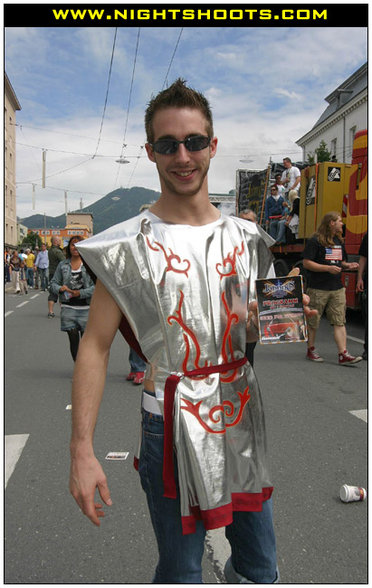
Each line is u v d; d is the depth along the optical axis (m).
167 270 1.44
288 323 1.60
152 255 1.44
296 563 2.34
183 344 1.43
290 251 11.09
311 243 6.01
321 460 3.44
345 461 3.42
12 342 8.29
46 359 6.96
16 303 14.81
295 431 3.97
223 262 1.52
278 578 1.60
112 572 2.31
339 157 33.00
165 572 1.47
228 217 1.63
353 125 30.95
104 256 1.40
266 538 1.55
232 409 1.49
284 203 11.46
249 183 14.43
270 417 4.29
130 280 1.41
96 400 1.42
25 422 4.33
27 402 4.92
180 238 1.49
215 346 1.47
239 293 1.54
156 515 1.46
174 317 1.42
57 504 2.94
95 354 1.44
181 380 1.42
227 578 1.68
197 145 1.48
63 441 3.89
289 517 2.73
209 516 1.39
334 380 5.45
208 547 2.52
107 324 1.45
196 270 1.47
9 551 2.48
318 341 7.62
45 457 3.60
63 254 11.26
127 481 3.21
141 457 1.50
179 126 1.47
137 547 2.52
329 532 2.59
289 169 11.58
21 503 2.95
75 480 1.35
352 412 4.40
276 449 3.63
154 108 1.51
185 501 1.39
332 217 5.92
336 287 6.05
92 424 1.40
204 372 1.45
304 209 10.04
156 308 1.42
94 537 2.60
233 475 1.47
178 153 1.47
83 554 2.46
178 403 1.40
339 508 2.83
